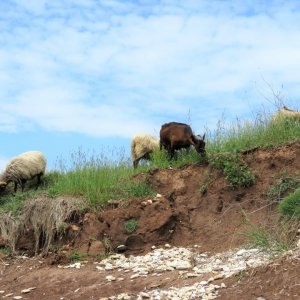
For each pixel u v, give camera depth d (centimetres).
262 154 1342
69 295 1055
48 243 1284
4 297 1091
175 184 1371
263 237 1092
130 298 996
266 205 1241
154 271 1114
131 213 1295
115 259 1218
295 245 1039
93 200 1352
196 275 1047
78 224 1307
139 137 1611
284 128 1414
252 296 909
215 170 1352
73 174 1484
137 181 1401
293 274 921
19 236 1320
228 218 1265
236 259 1093
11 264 1253
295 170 1290
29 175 1576
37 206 1341
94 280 1105
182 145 1471
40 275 1170
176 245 1255
